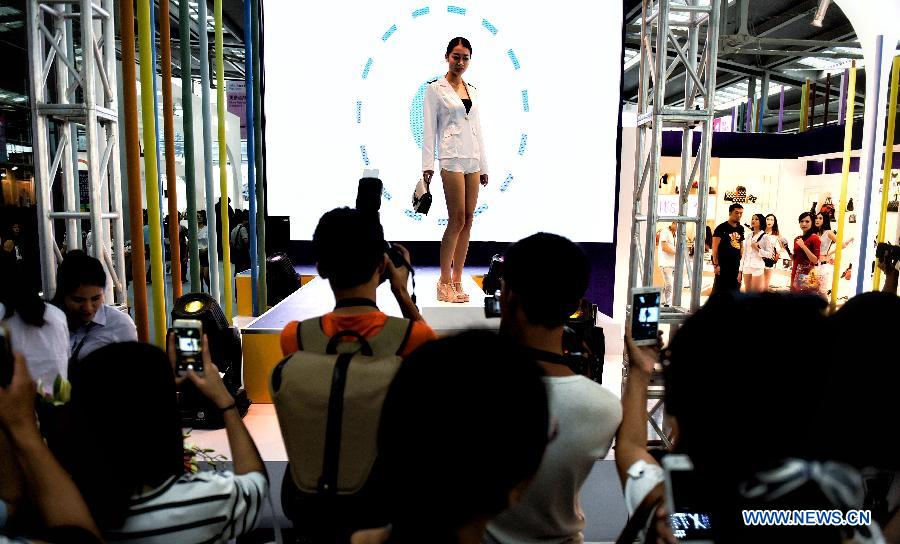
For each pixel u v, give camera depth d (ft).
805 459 2.73
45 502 3.30
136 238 12.38
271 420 12.50
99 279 8.79
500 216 23.65
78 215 12.32
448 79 13.87
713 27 12.21
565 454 3.82
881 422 2.88
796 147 31.09
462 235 14.65
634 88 56.80
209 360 4.60
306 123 23.02
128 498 3.44
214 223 18.61
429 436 2.18
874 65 18.65
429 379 2.29
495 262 12.74
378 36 22.80
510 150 23.41
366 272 5.00
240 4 32.35
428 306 13.84
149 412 3.46
